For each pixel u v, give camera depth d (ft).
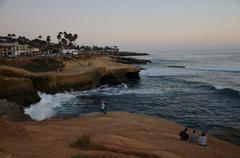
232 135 86.38
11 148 44.68
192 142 65.41
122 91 190.49
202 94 176.45
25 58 221.46
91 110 135.13
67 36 485.15
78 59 293.43
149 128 72.28
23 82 142.31
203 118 119.65
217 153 58.75
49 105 144.87
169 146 56.59
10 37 495.82
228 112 129.59
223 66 401.70
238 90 182.60
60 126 67.82
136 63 464.65
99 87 206.59
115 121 75.82
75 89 184.44
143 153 47.91
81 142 50.72
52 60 243.60
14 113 95.14
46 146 48.32
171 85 218.59
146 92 186.19
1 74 153.17
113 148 48.73
